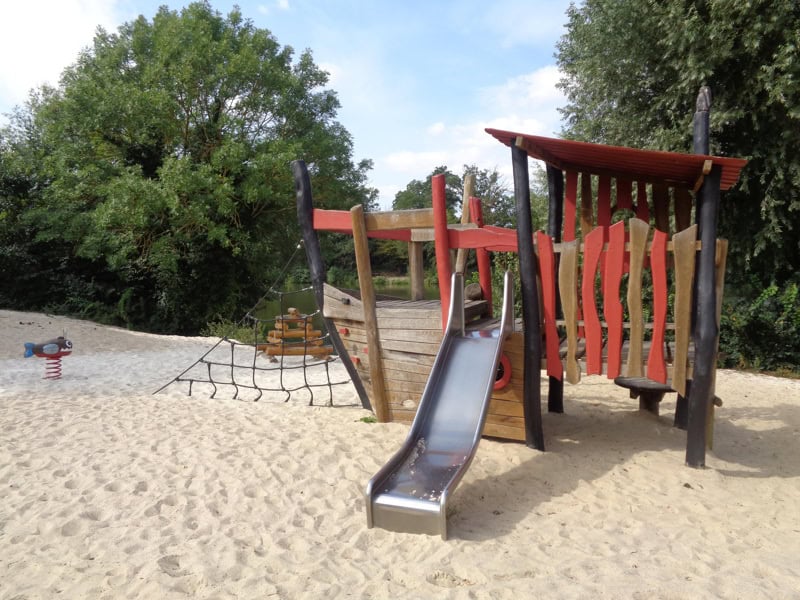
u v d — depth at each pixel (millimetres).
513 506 4609
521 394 6023
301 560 3752
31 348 10250
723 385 10516
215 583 3475
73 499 4734
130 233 19922
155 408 8039
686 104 13242
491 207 42531
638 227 5477
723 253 5562
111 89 20266
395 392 6855
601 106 15156
